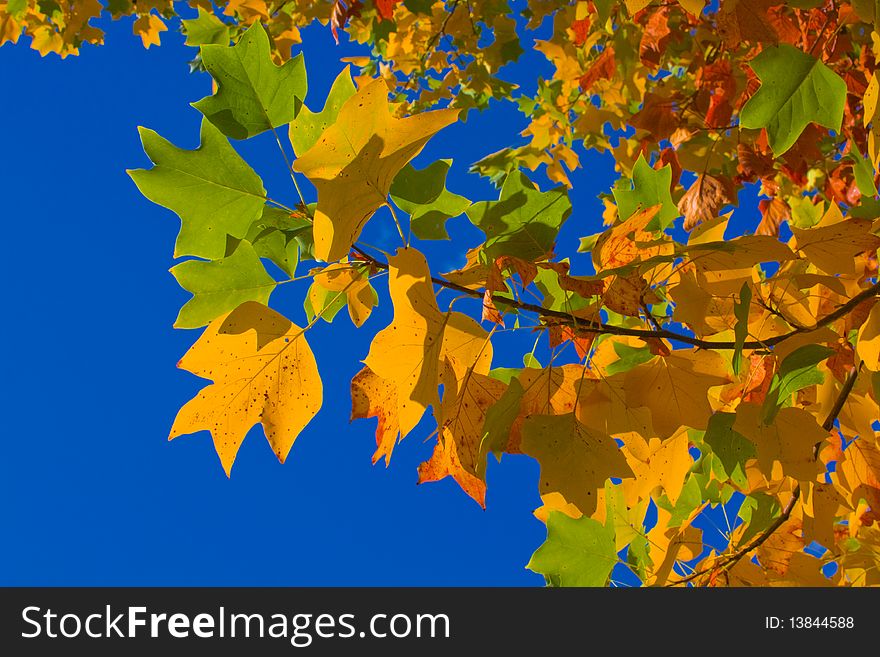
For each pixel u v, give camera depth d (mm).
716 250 1114
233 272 1095
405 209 1145
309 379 1108
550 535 1601
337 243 977
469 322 1038
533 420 1108
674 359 1192
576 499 1071
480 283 1126
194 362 1074
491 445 1120
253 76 1068
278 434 1114
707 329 1133
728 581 1707
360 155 946
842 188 2371
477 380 1102
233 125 1061
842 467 1613
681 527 1660
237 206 1066
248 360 1090
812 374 1153
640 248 1127
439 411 963
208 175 1041
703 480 1804
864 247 1198
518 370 1331
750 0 1490
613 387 1195
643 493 1511
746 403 1189
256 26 1064
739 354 1054
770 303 1298
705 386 1173
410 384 972
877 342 1196
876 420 1516
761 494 1643
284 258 1138
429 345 969
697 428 1159
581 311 1107
